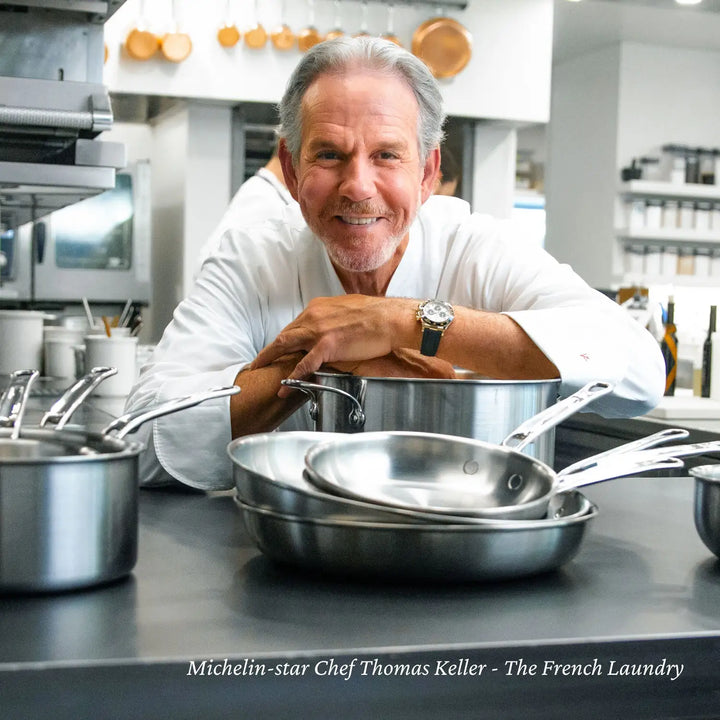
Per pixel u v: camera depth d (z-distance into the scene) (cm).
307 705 63
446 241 164
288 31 387
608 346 137
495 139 439
